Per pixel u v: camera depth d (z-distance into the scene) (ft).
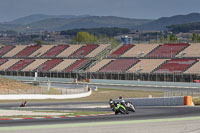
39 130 147.33
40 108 321.73
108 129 151.02
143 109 266.98
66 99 464.24
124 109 221.25
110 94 516.73
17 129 149.38
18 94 454.81
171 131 150.51
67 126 158.10
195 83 574.15
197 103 307.58
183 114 212.02
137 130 150.30
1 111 268.21
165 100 309.83
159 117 195.72
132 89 575.38
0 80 538.06
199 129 155.53
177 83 599.98
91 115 217.77
